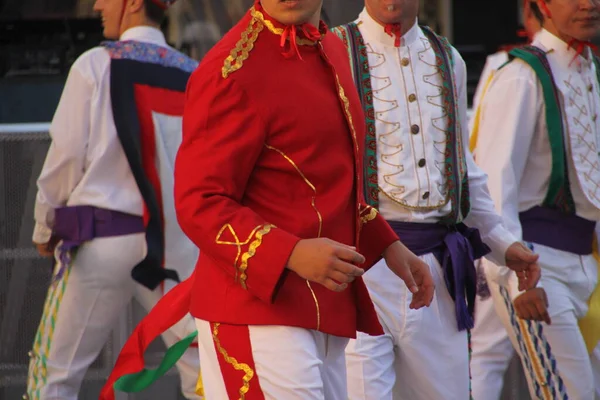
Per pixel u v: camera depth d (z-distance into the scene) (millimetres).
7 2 26922
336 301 10555
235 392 10266
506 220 15383
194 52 26406
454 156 13688
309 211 10289
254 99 10023
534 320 15438
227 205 9883
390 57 13641
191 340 12656
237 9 26547
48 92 26141
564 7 15852
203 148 9984
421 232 13453
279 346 10180
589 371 16125
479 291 17703
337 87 10523
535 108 15758
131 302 18562
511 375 19031
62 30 27031
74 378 17094
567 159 15961
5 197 18406
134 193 16859
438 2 30047
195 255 17406
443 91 13734
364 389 13125
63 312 16922
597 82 16359
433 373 13531
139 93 16906
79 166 16734
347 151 10555
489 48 29766
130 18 17281
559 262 16000
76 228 16719
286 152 10211
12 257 18484
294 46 10164
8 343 18547
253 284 9805
